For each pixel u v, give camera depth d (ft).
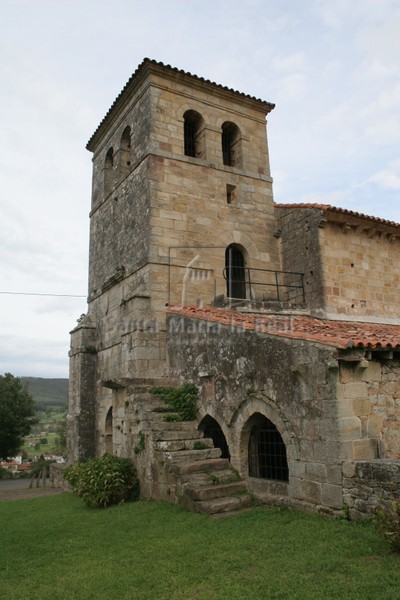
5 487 82.23
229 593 17.17
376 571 17.90
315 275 49.21
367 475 23.67
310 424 27.17
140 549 22.91
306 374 27.66
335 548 20.59
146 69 53.01
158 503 31.78
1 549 24.61
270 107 61.21
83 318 62.95
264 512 27.45
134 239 51.24
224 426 34.55
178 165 51.90
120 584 18.71
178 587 18.11
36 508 37.58
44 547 24.54
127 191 54.85
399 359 29.45
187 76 54.65
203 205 52.29
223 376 35.29
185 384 39.81
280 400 29.50
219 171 54.65
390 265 53.52
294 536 22.68
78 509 34.63
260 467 33.19
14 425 133.90
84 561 21.88
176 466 31.40
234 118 58.75
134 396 38.68
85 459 56.18
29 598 17.90
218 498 29.48
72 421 58.80
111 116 61.77
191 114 56.24
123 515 29.84
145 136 52.16
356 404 26.27
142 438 35.70
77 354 59.88
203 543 22.84
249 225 54.80
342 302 48.91
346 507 24.36
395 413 28.17
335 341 26.12
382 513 20.42
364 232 52.16
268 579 18.11
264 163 59.21
